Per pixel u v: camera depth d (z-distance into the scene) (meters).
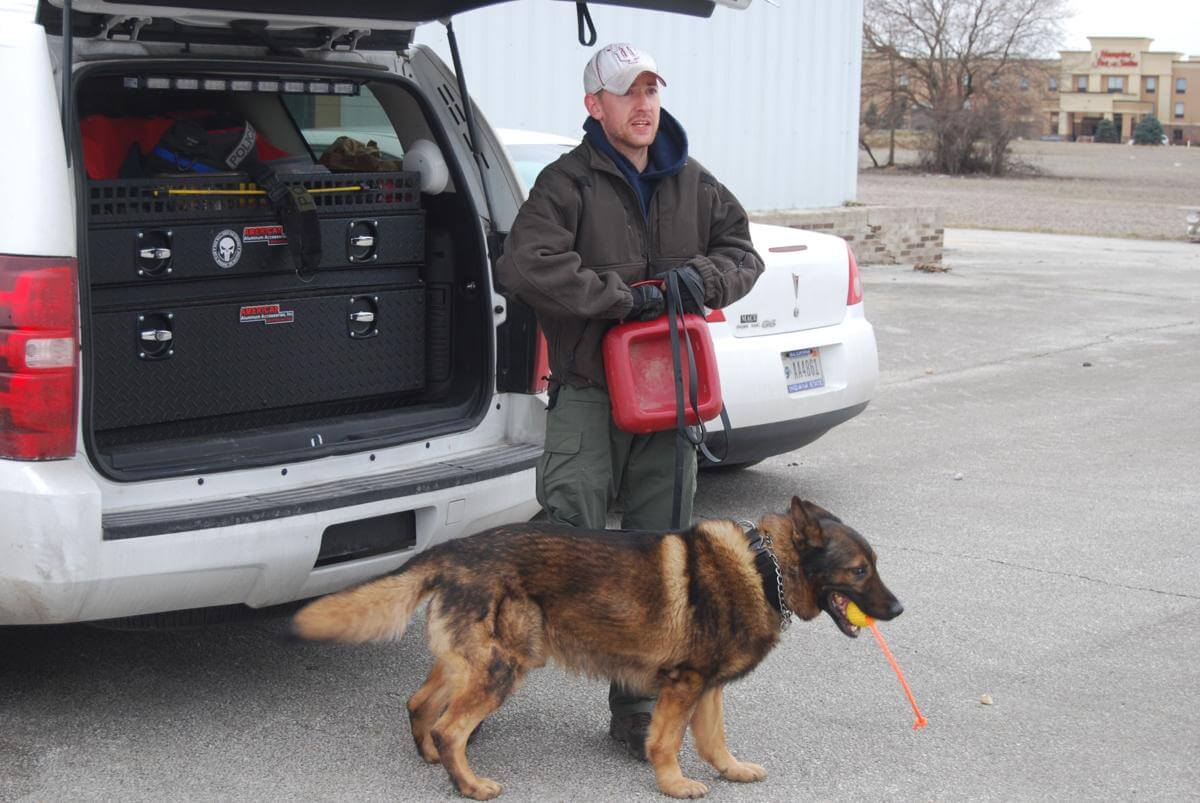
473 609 3.61
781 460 7.89
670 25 14.13
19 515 3.56
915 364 11.15
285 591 4.02
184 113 4.62
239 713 4.25
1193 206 32.31
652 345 3.95
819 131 16.66
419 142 4.74
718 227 4.19
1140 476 7.57
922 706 4.43
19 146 3.55
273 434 4.26
